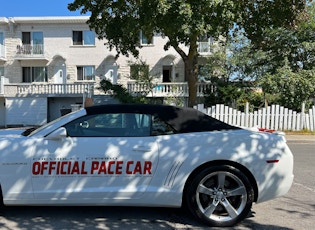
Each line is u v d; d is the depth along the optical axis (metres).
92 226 3.90
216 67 20.97
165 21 12.38
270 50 19.48
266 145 4.00
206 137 3.99
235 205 3.98
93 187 3.87
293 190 5.59
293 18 15.11
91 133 4.02
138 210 4.48
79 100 23.81
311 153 9.89
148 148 3.89
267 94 17.97
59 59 26.23
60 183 3.86
